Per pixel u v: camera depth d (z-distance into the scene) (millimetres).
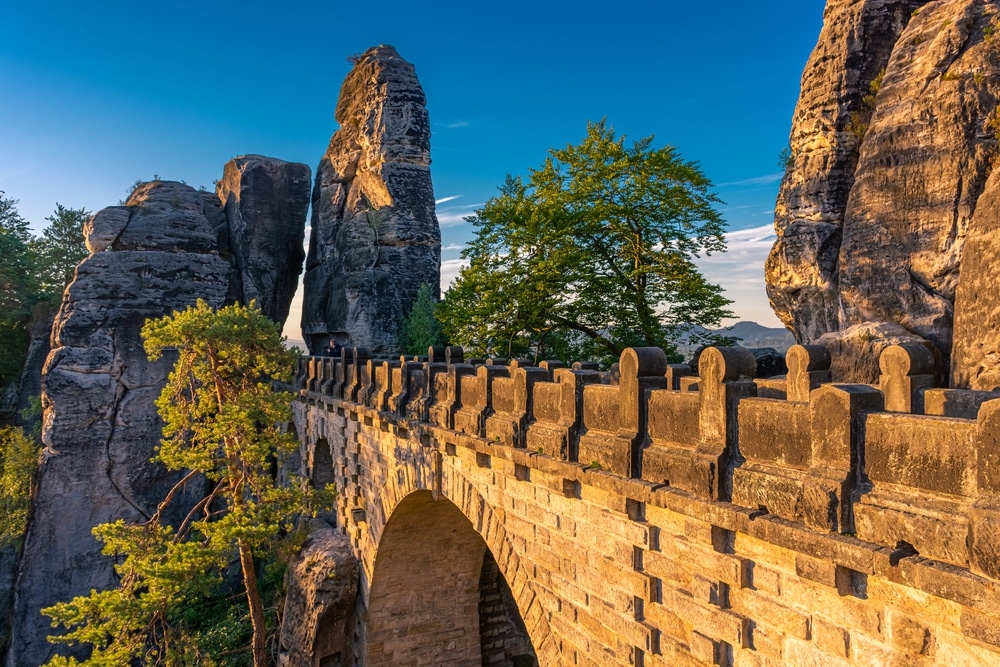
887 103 17594
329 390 25547
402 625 20625
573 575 9961
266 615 28438
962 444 5051
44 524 34125
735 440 7207
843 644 6004
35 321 47344
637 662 8633
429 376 15508
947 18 16906
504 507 11961
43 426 35531
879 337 15414
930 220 15922
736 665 7125
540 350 30859
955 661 5109
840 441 5980
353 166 45500
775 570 6695
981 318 12031
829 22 20594
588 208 29453
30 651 32875
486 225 31297
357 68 47312
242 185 45875
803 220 19969
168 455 21250
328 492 22578
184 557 19125
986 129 15289
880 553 5445
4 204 53656
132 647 18984
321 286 45188
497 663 22281
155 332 21656
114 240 39594
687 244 30500
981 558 4738
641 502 8523
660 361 8680
